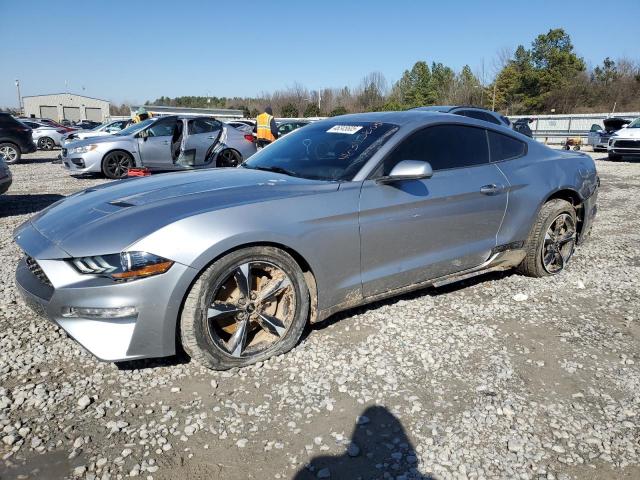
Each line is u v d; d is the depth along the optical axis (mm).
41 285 2742
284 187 3094
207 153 10812
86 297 2531
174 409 2516
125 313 2539
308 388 2705
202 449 2234
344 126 3895
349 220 3123
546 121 37469
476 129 3982
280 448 2246
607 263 4961
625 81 58344
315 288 3088
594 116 35562
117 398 2602
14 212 7727
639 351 3166
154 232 2580
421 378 2814
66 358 3000
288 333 3012
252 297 2883
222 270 2711
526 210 4129
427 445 2266
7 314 3596
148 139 11336
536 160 4340
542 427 2398
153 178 3562
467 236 3789
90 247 2562
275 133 11922
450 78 64750
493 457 2191
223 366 2820
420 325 3482
